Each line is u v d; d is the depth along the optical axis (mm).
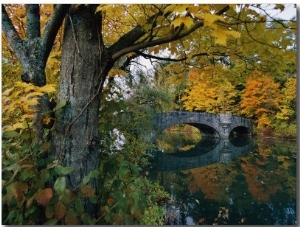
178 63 2699
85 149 1723
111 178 1962
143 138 6562
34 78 1730
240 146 21844
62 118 1713
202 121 25641
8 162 1377
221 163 15516
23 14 2553
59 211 1316
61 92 1757
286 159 15797
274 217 7922
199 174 12922
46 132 1697
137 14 2002
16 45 1775
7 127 1473
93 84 1756
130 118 4203
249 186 10906
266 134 24016
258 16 1812
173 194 9719
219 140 26047
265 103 23078
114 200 1680
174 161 16109
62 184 1331
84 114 1732
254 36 1936
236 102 27094
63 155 1690
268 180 11719
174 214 7629
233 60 2414
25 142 1688
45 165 1551
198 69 2695
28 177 1395
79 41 1734
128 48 1725
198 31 2188
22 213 1389
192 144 23703
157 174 12602
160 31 1867
